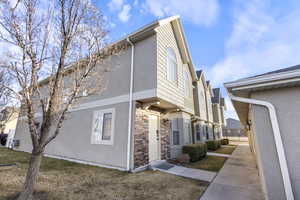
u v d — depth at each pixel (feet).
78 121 26.81
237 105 16.65
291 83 9.54
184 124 34.19
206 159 29.78
